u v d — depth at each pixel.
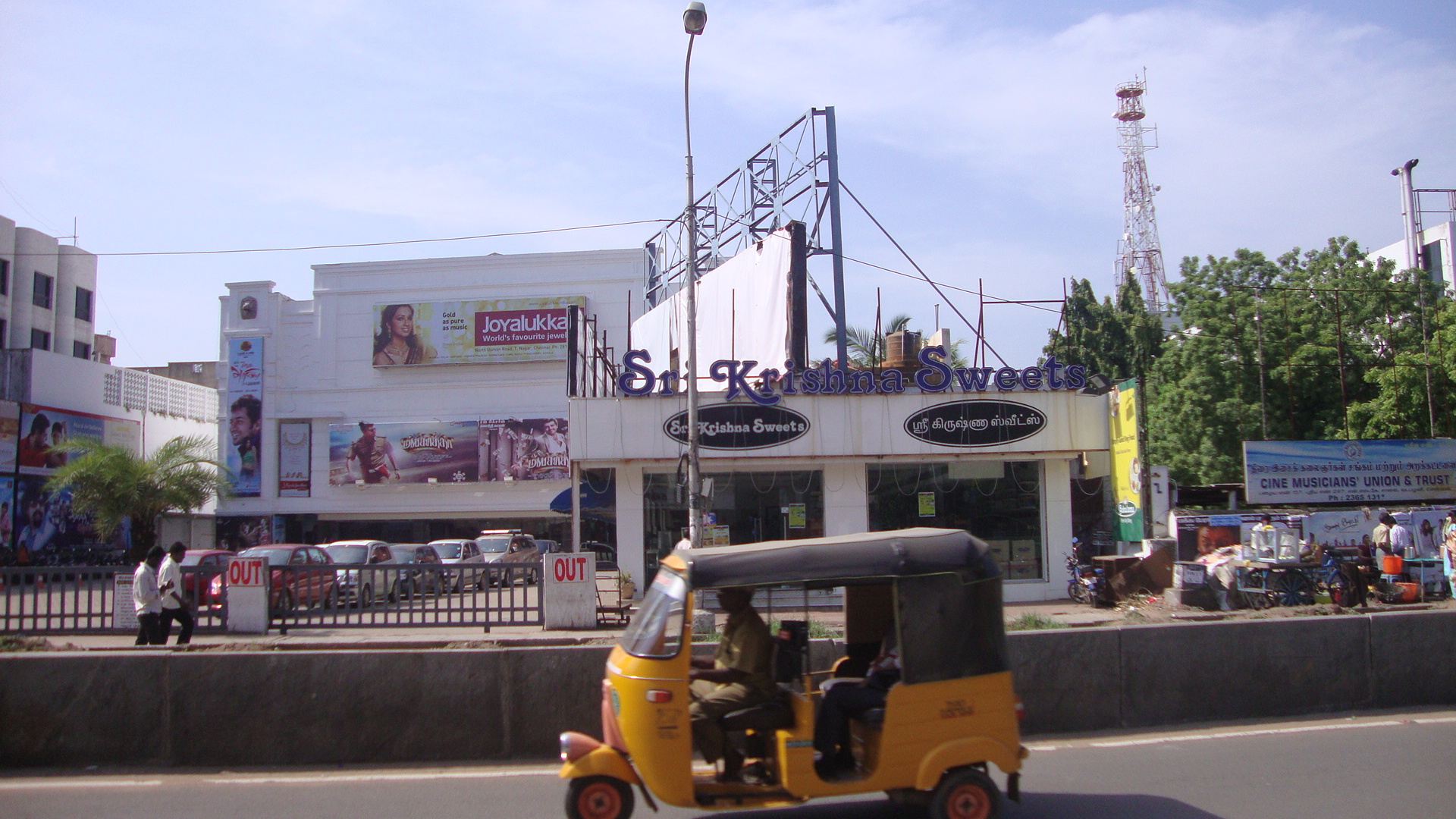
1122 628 9.24
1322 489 20.66
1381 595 17.28
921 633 5.99
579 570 15.59
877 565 6.04
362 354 45.50
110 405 38.97
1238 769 7.48
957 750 5.89
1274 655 9.42
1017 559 20.20
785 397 19.78
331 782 7.49
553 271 45.53
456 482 43.72
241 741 8.02
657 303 33.81
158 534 32.19
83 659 8.07
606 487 20.52
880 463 20.20
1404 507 20.69
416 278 45.84
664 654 5.91
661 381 19.97
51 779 7.62
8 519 32.31
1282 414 25.55
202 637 14.75
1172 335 33.56
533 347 44.97
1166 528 19.44
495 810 6.64
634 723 5.86
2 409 32.22
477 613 16.78
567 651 8.43
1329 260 28.67
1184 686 9.21
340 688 8.16
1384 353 26.20
